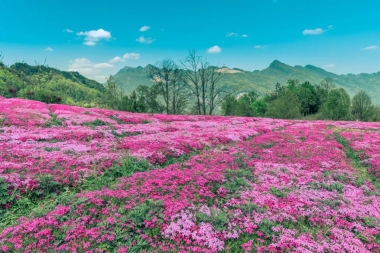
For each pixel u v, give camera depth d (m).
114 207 8.74
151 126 26.67
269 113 69.38
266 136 23.83
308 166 14.95
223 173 12.59
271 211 9.27
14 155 13.07
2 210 8.90
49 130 19.86
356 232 8.52
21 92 56.81
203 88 66.19
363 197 10.99
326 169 14.56
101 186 11.23
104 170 12.74
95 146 16.39
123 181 11.47
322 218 9.06
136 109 63.06
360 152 19.00
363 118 75.81
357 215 9.38
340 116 72.06
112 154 14.46
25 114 25.36
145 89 68.25
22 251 6.62
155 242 7.46
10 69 109.06
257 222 8.41
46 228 7.46
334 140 22.88
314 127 31.89
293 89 99.06
